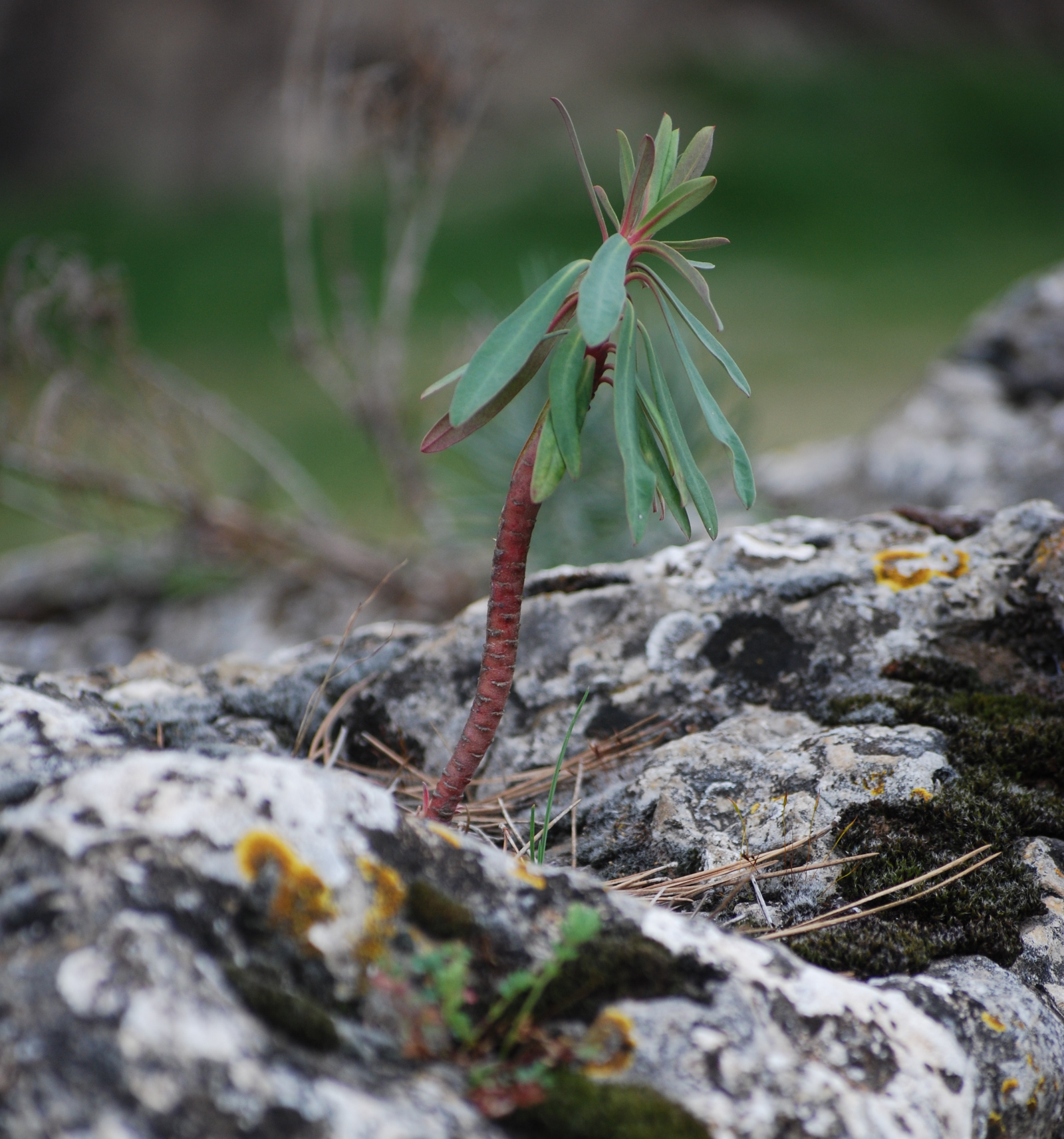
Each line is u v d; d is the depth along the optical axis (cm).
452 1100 113
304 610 240
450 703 133
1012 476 193
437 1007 114
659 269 233
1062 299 215
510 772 131
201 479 216
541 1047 114
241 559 236
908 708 129
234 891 114
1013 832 124
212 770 115
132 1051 111
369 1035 113
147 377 196
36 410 190
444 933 115
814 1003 116
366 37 366
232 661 135
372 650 135
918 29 859
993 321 227
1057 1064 118
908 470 212
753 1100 114
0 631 275
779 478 238
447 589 219
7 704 119
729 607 133
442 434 121
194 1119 111
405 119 200
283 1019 112
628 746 131
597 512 175
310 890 114
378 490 352
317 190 220
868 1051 116
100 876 113
